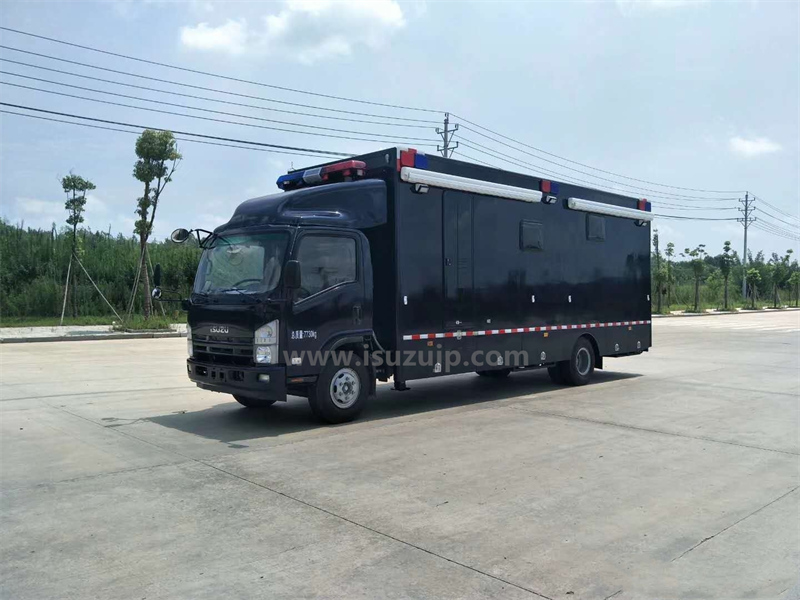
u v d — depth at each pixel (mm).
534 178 11031
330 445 7352
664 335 25812
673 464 6625
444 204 9477
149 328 24219
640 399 10633
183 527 4812
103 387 11570
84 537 4621
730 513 5188
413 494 5590
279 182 10227
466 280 9797
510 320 10539
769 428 8344
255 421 8711
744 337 24656
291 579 3961
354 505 5301
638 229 13516
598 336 12438
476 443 7480
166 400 10312
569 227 11781
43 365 14648
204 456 6840
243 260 8281
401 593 3787
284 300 7773
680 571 4121
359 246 8602
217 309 8266
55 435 7816
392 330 8859
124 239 35594
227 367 8016
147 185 24953
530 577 4012
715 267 66312
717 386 12109
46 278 29562
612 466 6523
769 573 4105
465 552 4375
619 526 4883
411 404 10148
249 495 5547
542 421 8781
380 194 8852
